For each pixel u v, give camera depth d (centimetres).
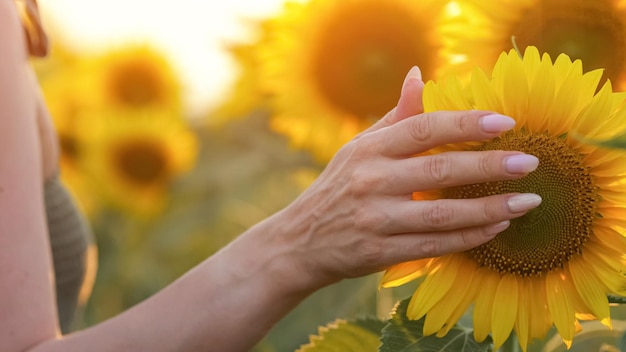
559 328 121
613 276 121
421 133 116
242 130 233
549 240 122
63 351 130
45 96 289
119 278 283
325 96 175
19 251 132
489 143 121
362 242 119
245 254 127
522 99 120
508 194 116
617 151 120
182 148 285
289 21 177
